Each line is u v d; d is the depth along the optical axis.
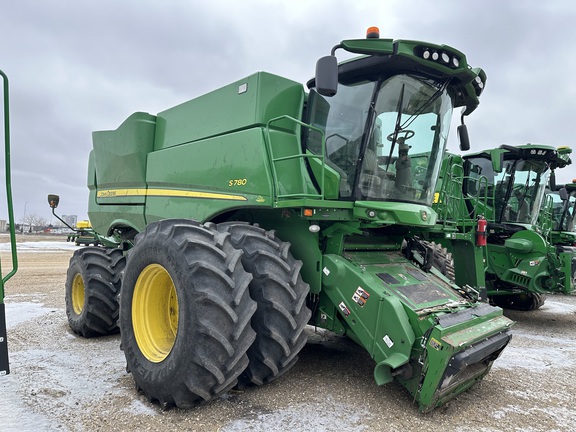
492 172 8.19
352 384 3.48
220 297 2.79
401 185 3.85
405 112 3.74
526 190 8.08
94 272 4.95
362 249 3.98
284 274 3.15
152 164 4.85
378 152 3.70
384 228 4.38
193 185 4.25
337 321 3.54
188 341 2.78
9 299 7.30
